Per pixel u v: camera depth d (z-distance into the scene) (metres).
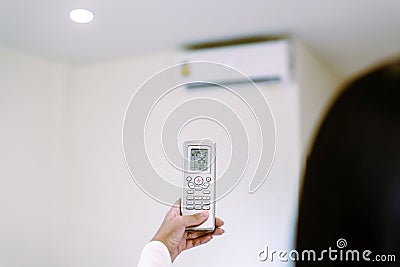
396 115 0.32
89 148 2.58
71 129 2.63
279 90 2.20
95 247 2.48
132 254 2.39
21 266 2.30
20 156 2.36
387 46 2.34
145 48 2.38
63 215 2.53
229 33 2.17
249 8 1.89
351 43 2.31
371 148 0.32
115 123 2.54
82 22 2.03
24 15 1.96
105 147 2.54
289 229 2.05
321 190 0.34
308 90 2.32
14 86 2.36
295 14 1.95
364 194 0.32
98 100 2.59
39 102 2.49
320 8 1.89
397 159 0.31
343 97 0.35
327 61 2.60
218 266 2.17
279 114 2.18
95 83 2.62
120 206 2.45
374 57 2.51
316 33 2.17
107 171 2.51
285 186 2.09
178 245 1.03
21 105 2.39
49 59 2.55
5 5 1.86
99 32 2.15
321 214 0.34
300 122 2.14
